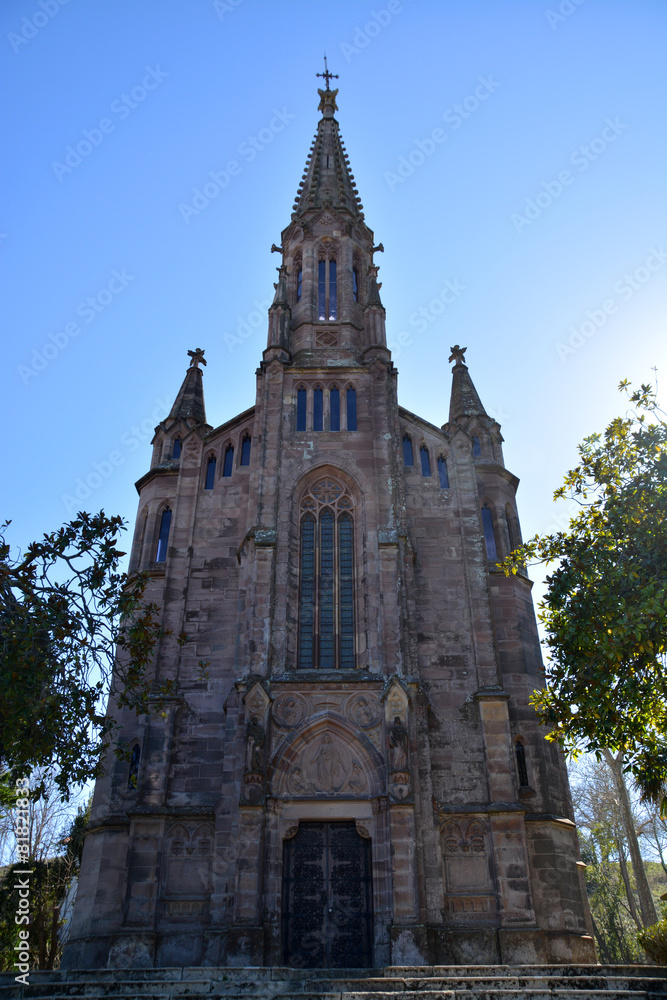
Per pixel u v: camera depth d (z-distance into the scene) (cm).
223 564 3650
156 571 3844
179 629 3475
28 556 2220
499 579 3831
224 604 3550
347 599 3409
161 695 3222
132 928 2814
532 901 2916
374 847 2834
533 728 3453
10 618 2109
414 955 2583
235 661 3256
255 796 2827
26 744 2084
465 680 3338
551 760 3450
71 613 2188
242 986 1864
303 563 3494
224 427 4019
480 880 2916
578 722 2472
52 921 4962
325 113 5656
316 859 2880
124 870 3106
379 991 1856
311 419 3828
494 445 4288
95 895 3047
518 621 3725
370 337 4144
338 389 3925
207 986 1861
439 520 3731
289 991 1861
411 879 2695
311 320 4325
